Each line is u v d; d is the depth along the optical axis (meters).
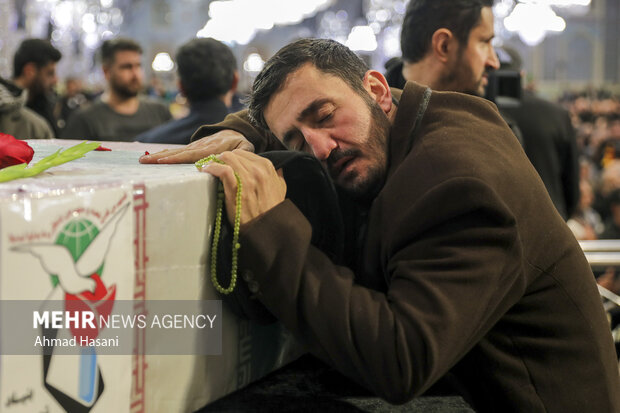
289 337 1.16
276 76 1.07
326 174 1.05
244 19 12.80
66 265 0.71
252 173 0.96
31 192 0.68
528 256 1.02
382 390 0.93
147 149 1.28
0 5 5.23
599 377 1.07
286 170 1.05
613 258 1.89
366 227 1.14
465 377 1.12
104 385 0.77
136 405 0.83
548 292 1.06
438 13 1.87
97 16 13.59
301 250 0.95
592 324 1.08
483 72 1.94
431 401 1.10
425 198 0.96
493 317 1.00
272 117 1.10
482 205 0.93
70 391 0.73
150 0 28.75
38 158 1.06
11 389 0.67
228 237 0.94
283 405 1.02
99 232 0.74
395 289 0.95
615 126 7.51
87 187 0.73
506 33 11.15
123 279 0.78
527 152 2.65
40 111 4.14
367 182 1.10
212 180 0.92
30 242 0.67
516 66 2.88
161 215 0.83
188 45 2.71
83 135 3.79
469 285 0.92
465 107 1.09
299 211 0.99
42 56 4.04
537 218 1.03
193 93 2.74
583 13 22.48
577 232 3.62
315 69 1.07
